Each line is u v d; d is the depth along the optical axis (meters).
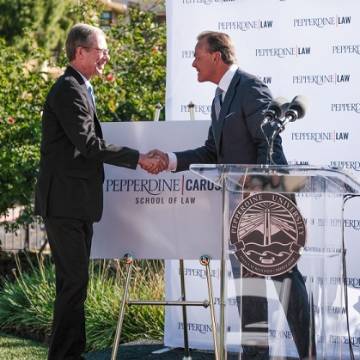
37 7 22.16
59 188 7.71
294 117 6.68
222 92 7.89
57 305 7.85
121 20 15.66
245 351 6.34
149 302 7.82
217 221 7.86
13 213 14.30
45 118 7.79
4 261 13.84
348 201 8.76
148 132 8.02
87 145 7.59
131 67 14.43
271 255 6.29
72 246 7.74
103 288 10.80
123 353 9.17
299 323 6.27
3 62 14.52
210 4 9.14
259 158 7.38
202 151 7.91
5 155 13.07
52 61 16.31
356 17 8.74
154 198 7.97
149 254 7.98
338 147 8.83
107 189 8.07
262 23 8.99
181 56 9.27
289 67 8.93
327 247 6.24
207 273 7.84
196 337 9.34
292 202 6.24
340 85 8.80
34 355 9.30
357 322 8.68
